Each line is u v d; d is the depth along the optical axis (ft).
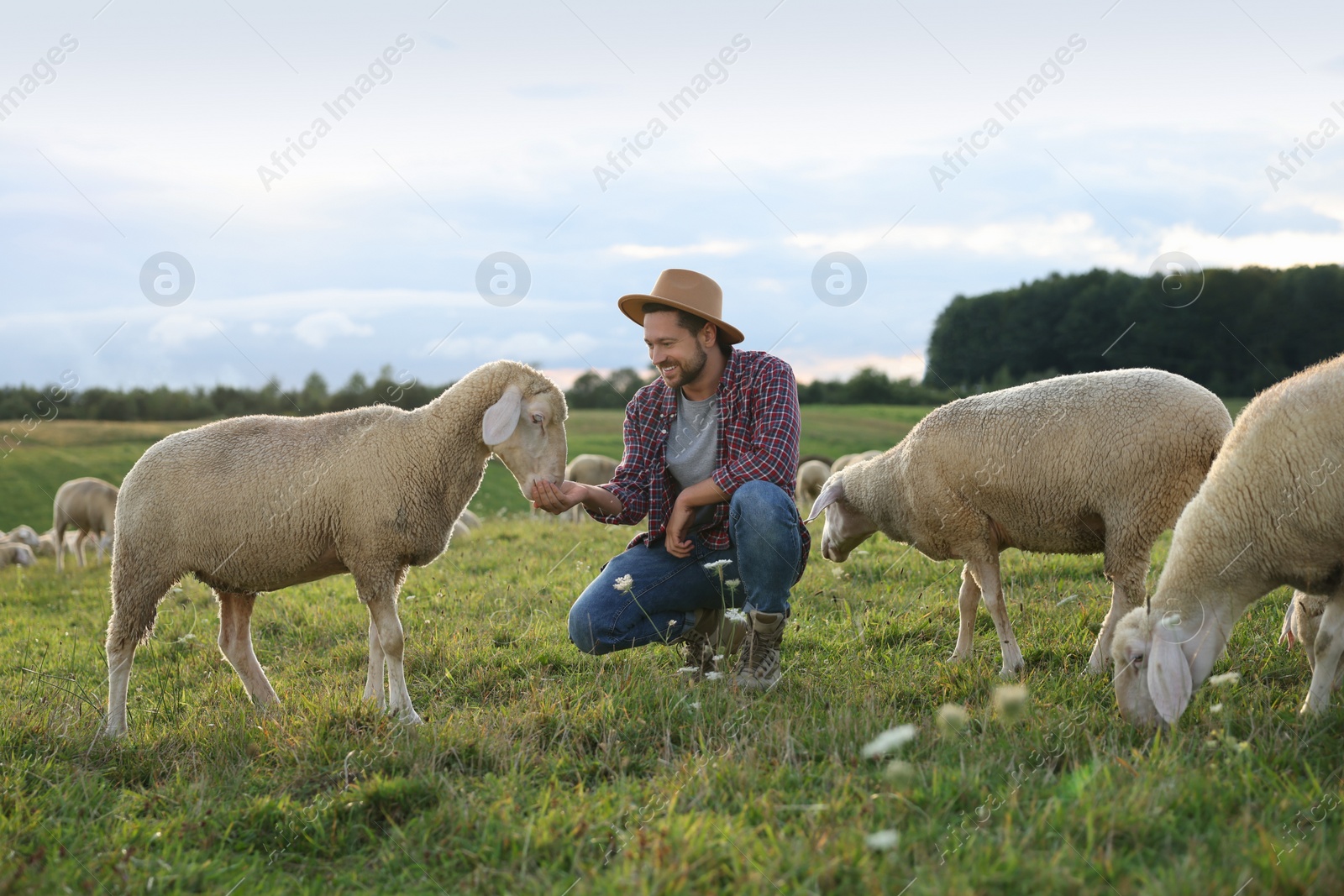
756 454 11.98
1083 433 14.44
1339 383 10.64
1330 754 8.64
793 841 7.16
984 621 16.46
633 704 11.27
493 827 8.13
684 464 12.79
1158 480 14.03
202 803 9.09
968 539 15.52
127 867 7.72
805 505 48.49
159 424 108.99
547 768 9.63
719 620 13.50
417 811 8.73
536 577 22.57
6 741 11.19
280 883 7.68
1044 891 6.15
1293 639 13.30
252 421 13.69
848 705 10.66
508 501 65.16
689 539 12.73
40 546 48.93
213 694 14.39
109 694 12.80
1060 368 134.31
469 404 13.34
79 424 107.96
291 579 13.65
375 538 13.03
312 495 12.90
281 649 17.53
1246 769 8.00
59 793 9.43
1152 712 10.28
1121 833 7.09
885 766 8.91
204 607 22.62
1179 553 11.63
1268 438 11.01
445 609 19.45
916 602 17.58
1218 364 120.37
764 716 10.57
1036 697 11.18
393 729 10.66
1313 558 11.02
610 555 25.54
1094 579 19.12
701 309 12.02
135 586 12.99
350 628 18.39
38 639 20.83
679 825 7.38
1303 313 117.70
